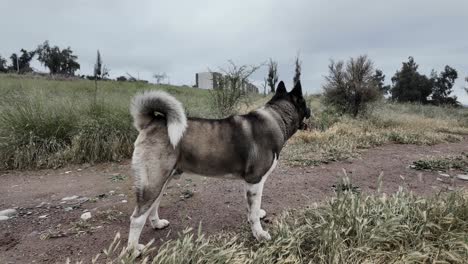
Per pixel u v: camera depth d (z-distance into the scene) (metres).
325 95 11.79
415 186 4.38
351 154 6.21
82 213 3.44
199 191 4.14
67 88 12.18
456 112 16.72
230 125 2.68
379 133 8.24
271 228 2.96
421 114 14.69
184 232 2.42
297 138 7.38
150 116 2.64
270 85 11.78
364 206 2.82
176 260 2.16
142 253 2.37
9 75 19.98
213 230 3.05
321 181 4.58
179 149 2.55
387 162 5.76
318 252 2.38
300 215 3.11
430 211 2.75
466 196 3.11
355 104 11.11
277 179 4.67
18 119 5.64
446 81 27.39
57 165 5.34
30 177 4.86
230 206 3.65
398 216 2.68
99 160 5.63
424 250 2.38
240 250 2.46
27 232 2.99
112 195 4.03
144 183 2.45
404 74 26.88
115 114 6.16
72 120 5.99
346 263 2.27
